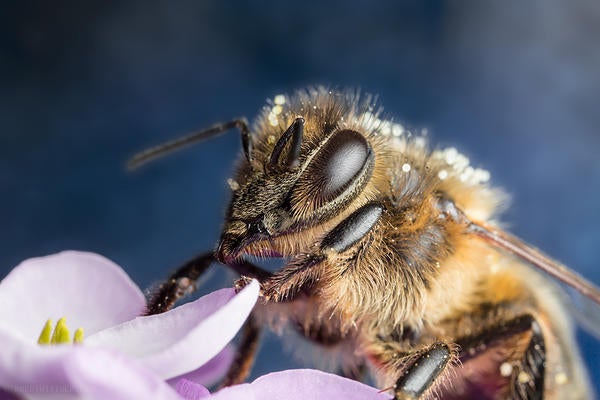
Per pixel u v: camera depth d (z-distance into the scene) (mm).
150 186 79
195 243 78
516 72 82
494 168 81
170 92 82
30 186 79
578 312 45
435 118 82
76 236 78
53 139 80
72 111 81
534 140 81
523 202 79
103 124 81
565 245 78
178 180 79
